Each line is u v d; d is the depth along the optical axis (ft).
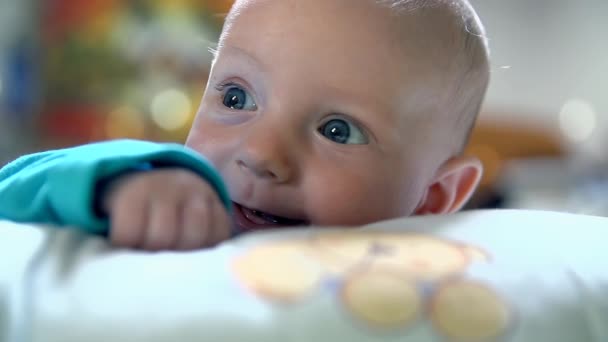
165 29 2.90
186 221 1.03
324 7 1.34
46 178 1.07
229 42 1.39
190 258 0.95
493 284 0.93
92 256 0.96
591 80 4.52
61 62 2.97
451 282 0.92
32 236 1.00
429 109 1.42
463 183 1.59
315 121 1.33
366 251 0.96
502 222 1.09
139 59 2.91
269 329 0.87
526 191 3.47
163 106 2.81
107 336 0.87
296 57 1.32
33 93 3.04
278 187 1.29
